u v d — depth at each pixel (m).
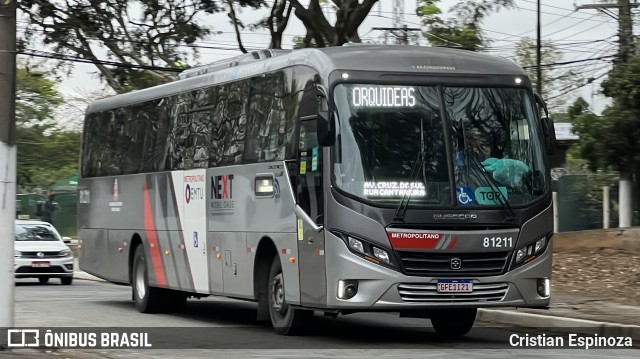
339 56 16.53
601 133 37.22
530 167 16.67
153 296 23.55
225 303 27.19
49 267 35.03
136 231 24.34
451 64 16.75
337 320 21.41
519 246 16.34
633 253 30.77
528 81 17.11
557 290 25.11
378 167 15.92
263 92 18.62
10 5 15.18
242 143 19.27
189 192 21.58
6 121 15.23
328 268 15.98
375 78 16.27
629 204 38.12
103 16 41.41
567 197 47.12
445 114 16.33
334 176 15.94
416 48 17.17
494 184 16.31
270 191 18.02
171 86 23.03
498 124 16.61
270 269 18.36
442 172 16.09
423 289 15.83
